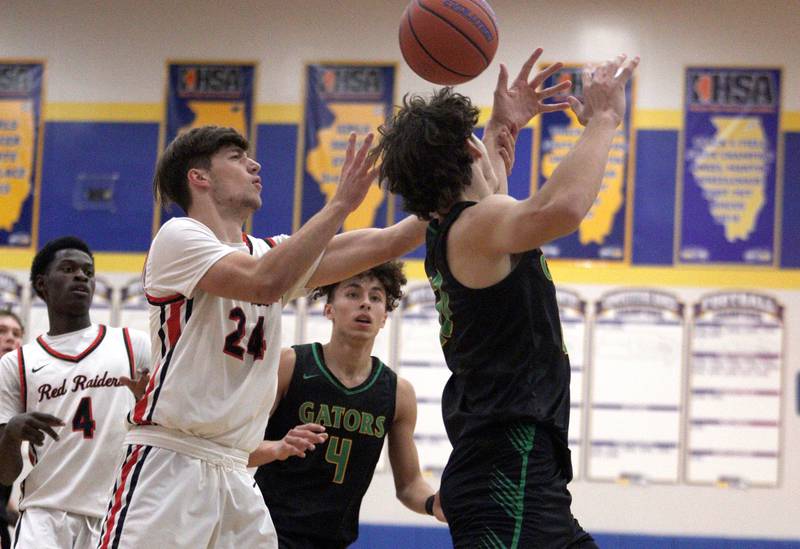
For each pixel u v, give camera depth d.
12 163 15.42
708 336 14.23
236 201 6.28
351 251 6.33
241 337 6.02
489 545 4.89
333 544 7.71
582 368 14.27
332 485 7.67
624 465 14.06
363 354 7.91
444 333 5.25
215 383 5.93
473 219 4.96
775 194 14.46
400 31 6.45
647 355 14.23
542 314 5.03
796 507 13.85
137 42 15.46
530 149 14.64
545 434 5.02
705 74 14.70
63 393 8.27
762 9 14.73
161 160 6.39
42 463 8.17
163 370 5.94
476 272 4.96
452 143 5.11
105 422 8.25
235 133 6.38
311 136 15.12
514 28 14.94
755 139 14.55
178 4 15.48
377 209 14.82
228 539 6.00
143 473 5.88
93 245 15.22
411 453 8.02
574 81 14.78
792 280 14.29
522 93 5.86
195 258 5.79
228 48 15.36
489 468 4.98
